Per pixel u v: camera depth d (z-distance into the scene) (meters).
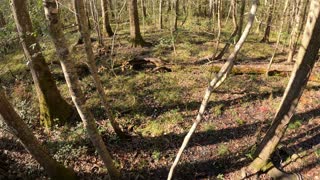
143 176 8.09
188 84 11.71
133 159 8.59
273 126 7.14
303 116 9.42
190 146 8.80
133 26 15.38
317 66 12.44
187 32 19.28
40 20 7.52
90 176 8.17
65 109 10.04
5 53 16.45
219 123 9.56
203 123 9.59
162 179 7.99
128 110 10.37
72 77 5.45
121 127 9.73
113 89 11.59
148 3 26.41
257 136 8.88
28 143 6.75
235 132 9.15
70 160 8.62
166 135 9.27
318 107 9.78
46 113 9.79
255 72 12.16
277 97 10.56
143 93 11.24
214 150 8.61
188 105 10.46
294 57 14.56
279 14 19.80
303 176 7.48
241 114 9.88
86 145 9.10
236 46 4.93
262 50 15.98
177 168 8.20
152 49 15.27
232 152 8.47
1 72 14.31
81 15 6.66
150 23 23.42
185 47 15.51
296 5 13.86
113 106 10.61
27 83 12.70
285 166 7.79
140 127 9.73
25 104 10.84
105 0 17.69
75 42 16.52
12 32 8.38
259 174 7.69
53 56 14.24
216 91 11.09
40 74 9.29
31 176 8.35
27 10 7.97
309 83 11.21
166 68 12.80
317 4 5.51
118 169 8.23
